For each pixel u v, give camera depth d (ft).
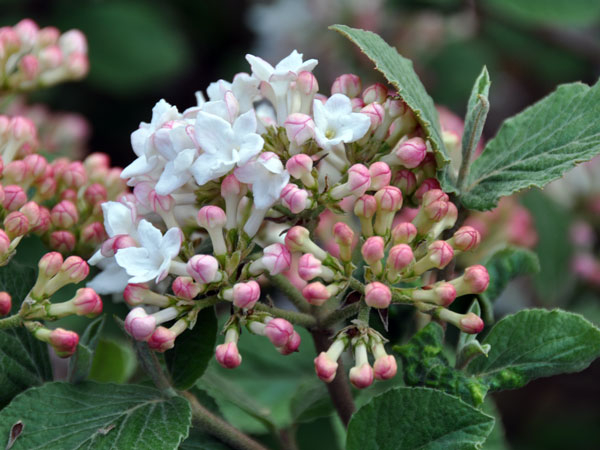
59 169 0.74
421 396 0.57
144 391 0.62
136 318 0.57
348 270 0.59
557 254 1.19
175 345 0.64
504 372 0.63
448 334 0.79
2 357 0.63
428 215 0.61
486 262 0.77
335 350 0.58
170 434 0.57
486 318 0.72
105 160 0.78
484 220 1.09
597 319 1.18
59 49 0.90
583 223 1.23
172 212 0.61
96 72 1.47
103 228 0.72
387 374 0.56
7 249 0.60
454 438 0.56
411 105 0.61
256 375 0.93
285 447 0.79
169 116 0.60
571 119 0.66
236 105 0.60
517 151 0.68
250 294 0.57
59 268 0.59
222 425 0.67
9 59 0.88
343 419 0.69
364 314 0.59
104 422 0.59
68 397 0.60
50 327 1.07
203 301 0.59
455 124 1.16
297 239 0.59
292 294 0.65
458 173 0.67
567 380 1.31
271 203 0.58
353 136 0.60
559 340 0.63
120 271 0.64
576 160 0.64
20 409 0.58
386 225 0.60
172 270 0.58
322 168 0.65
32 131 0.73
